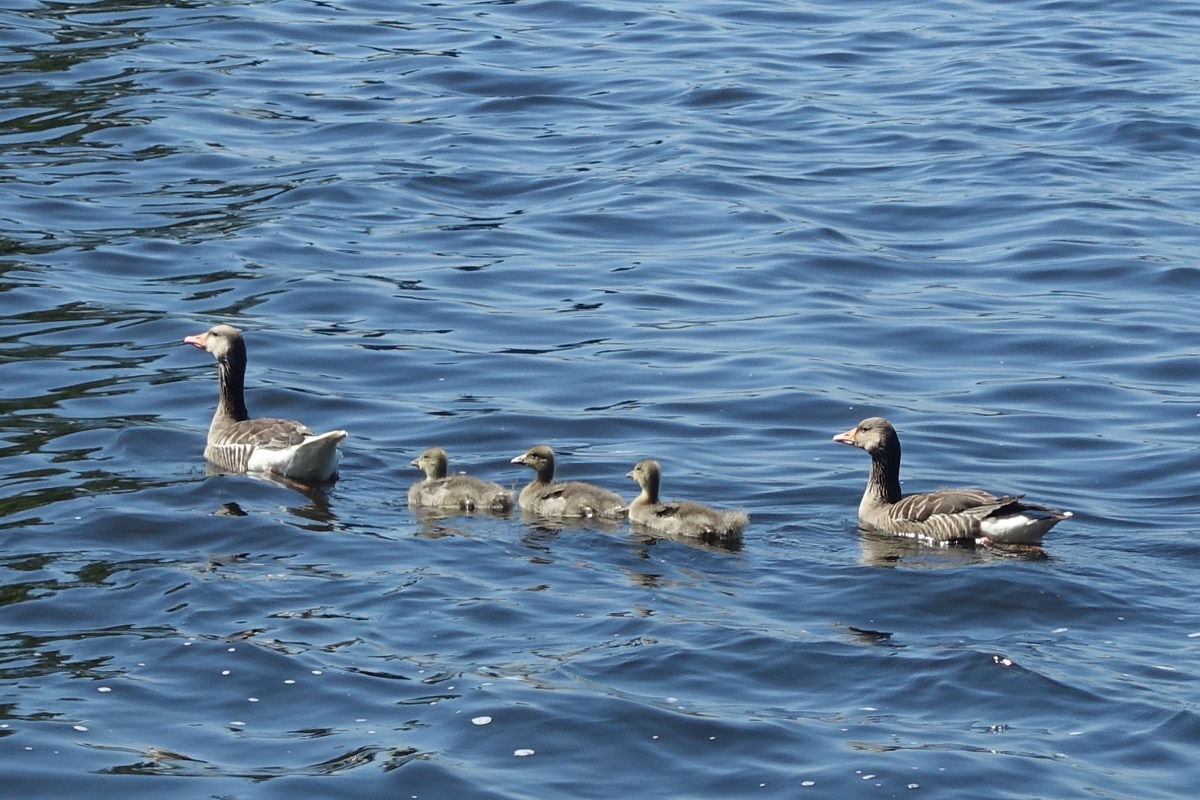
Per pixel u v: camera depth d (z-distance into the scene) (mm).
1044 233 28547
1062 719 13594
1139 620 15477
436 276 26609
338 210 29391
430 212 29578
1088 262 27281
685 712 13570
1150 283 26500
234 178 30891
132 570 16109
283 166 31609
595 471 19797
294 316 24844
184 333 23859
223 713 13570
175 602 15406
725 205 29906
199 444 20078
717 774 12789
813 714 13648
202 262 26719
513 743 13133
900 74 38250
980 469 20125
